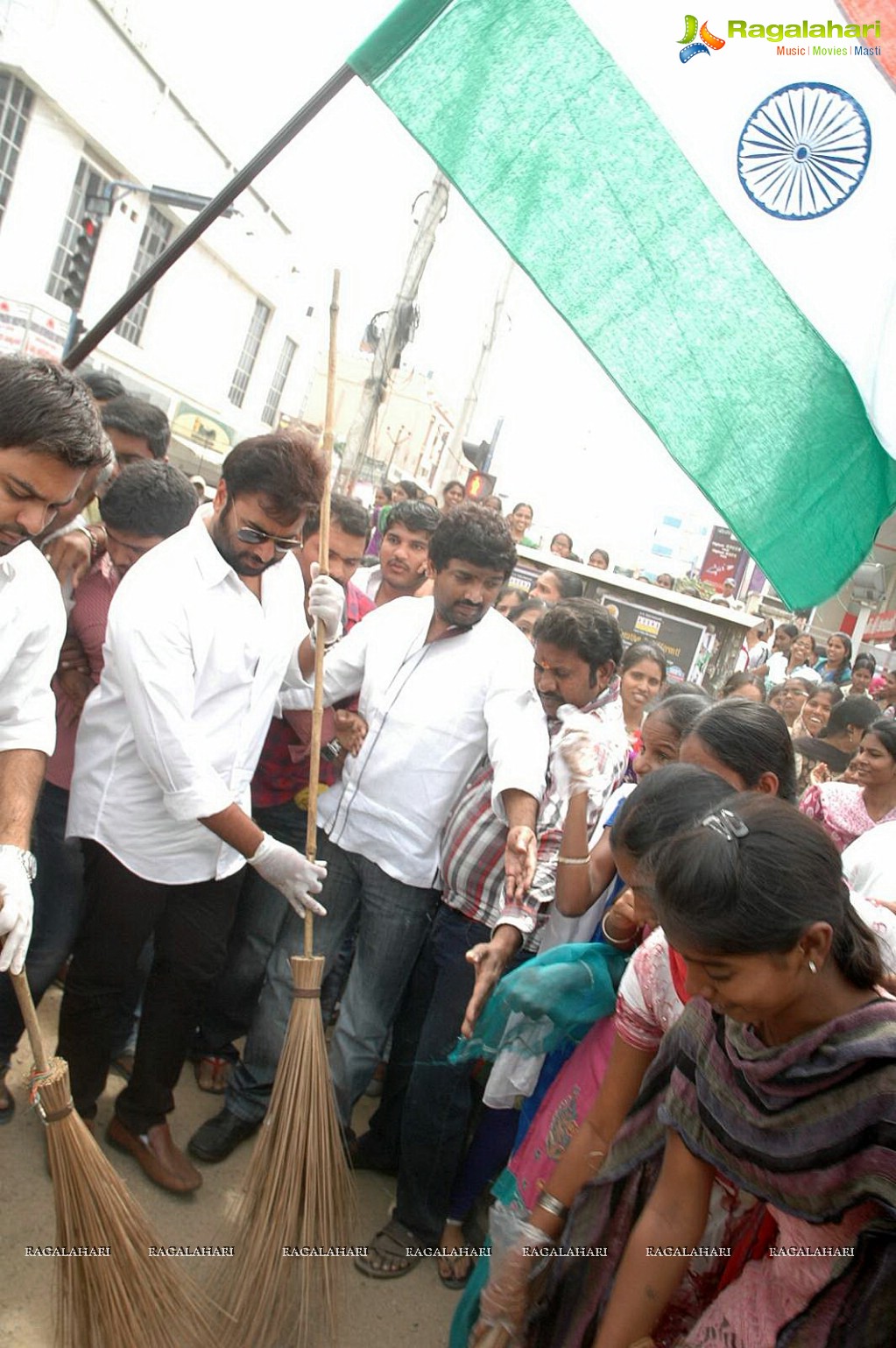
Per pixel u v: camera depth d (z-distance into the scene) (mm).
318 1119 2303
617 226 2512
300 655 3004
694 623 9125
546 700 2734
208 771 2428
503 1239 1979
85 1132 1991
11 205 15188
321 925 2820
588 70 2443
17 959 1947
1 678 2121
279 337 23281
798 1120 1383
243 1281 2205
